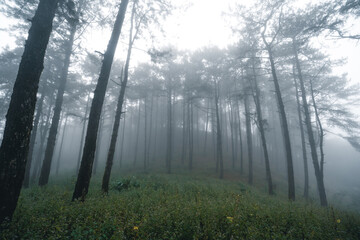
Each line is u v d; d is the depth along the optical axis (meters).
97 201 5.06
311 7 11.14
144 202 5.29
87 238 3.22
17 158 4.09
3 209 3.79
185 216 4.02
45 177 10.83
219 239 3.29
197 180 14.67
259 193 11.37
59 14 7.49
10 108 4.21
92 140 6.39
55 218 3.92
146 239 3.09
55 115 11.88
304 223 4.29
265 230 3.86
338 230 4.28
